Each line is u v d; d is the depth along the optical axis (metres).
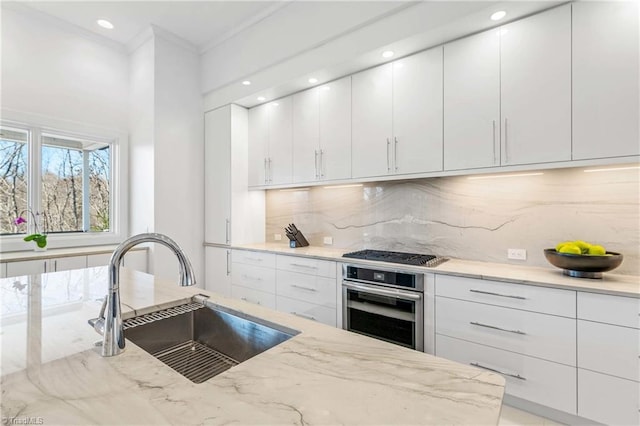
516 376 1.66
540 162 1.75
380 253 2.52
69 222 3.13
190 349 1.27
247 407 0.57
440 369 0.72
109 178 3.39
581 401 1.49
